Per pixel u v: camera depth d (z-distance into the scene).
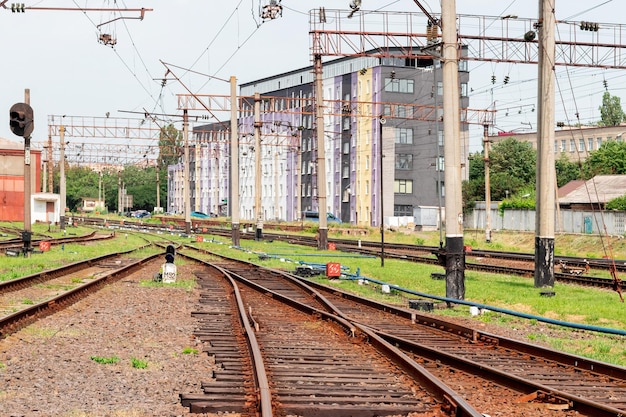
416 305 22.80
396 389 10.45
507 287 28.94
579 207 69.69
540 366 13.10
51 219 96.06
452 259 24.53
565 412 9.63
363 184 100.06
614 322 20.25
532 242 67.06
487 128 66.38
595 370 12.41
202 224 109.12
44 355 12.52
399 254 48.19
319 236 53.72
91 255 42.97
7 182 97.12
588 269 36.88
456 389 10.85
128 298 22.28
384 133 94.88
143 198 170.88
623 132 120.00
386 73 95.44
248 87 129.75
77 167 180.75
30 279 25.30
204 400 9.47
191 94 59.88
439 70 97.25
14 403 9.13
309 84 113.75
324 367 12.05
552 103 28.92
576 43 41.91
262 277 32.47
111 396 9.80
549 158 28.86
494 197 94.69
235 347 13.95
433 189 97.12
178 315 18.80
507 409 9.70
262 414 8.30
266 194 125.12
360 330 15.69
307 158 114.81
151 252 49.75
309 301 23.64
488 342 15.56
